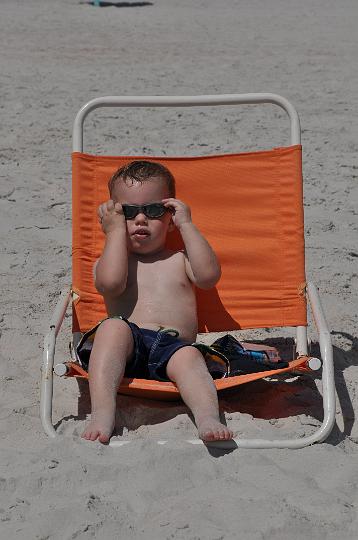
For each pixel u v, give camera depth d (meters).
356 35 21.39
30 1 27.89
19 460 3.73
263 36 21.52
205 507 3.38
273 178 5.28
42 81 14.54
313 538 3.23
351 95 13.87
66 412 4.51
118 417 4.25
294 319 5.12
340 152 10.30
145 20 24.53
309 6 28.28
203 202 5.30
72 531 3.19
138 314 4.71
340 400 4.67
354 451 4.12
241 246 5.23
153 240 4.83
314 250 7.20
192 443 3.94
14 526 3.25
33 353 5.18
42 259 6.79
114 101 5.41
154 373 4.36
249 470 3.73
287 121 11.88
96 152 9.73
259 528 3.25
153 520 3.30
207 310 5.16
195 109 12.59
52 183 8.72
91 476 3.59
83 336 4.53
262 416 4.43
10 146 10.02
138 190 4.81
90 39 20.42
